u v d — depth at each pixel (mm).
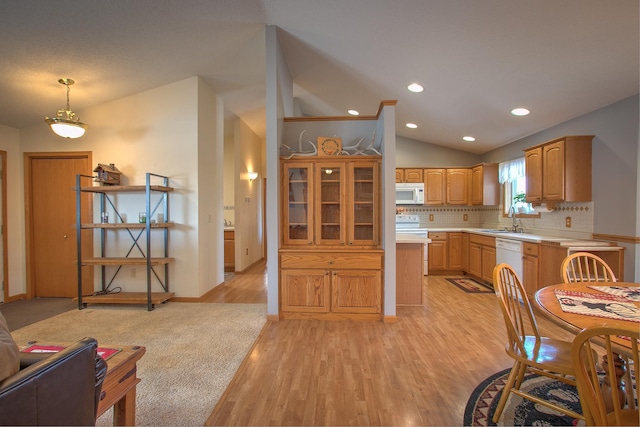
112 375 1189
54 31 2521
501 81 3227
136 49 2992
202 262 4008
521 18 2301
